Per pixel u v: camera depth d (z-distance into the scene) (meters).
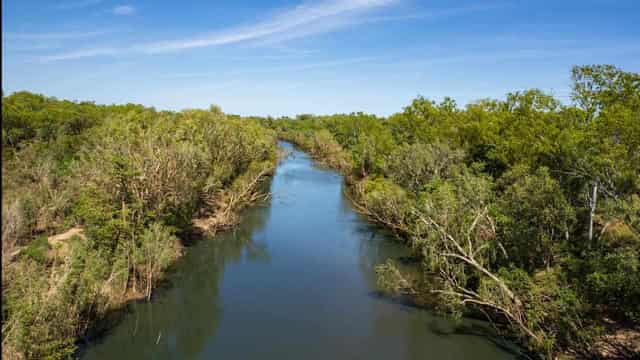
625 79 20.00
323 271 28.77
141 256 24.11
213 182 37.50
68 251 22.06
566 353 17.44
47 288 17.22
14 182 21.06
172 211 30.17
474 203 22.61
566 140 21.36
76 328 18.61
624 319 18.52
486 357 18.95
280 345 20.09
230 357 19.20
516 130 32.56
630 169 17.17
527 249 19.55
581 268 17.67
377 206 35.91
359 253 32.03
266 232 37.03
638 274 15.20
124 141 28.39
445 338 20.52
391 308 23.56
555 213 19.17
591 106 22.12
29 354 15.17
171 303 24.27
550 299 18.08
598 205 19.20
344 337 20.72
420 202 24.94
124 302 23.03
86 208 24.03
